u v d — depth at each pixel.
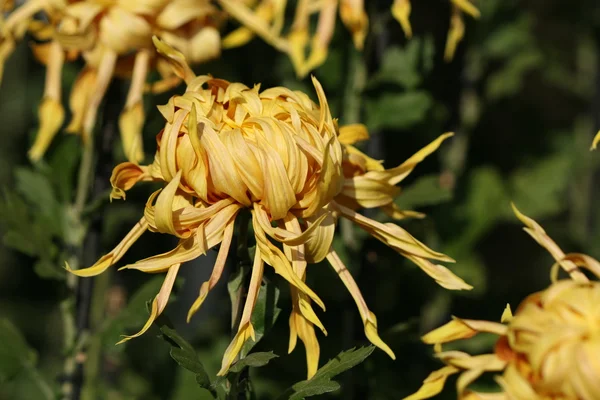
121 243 0.93
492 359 0.89
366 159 0.98
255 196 0.92
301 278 0.92
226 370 0.91
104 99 1.11
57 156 1.14
